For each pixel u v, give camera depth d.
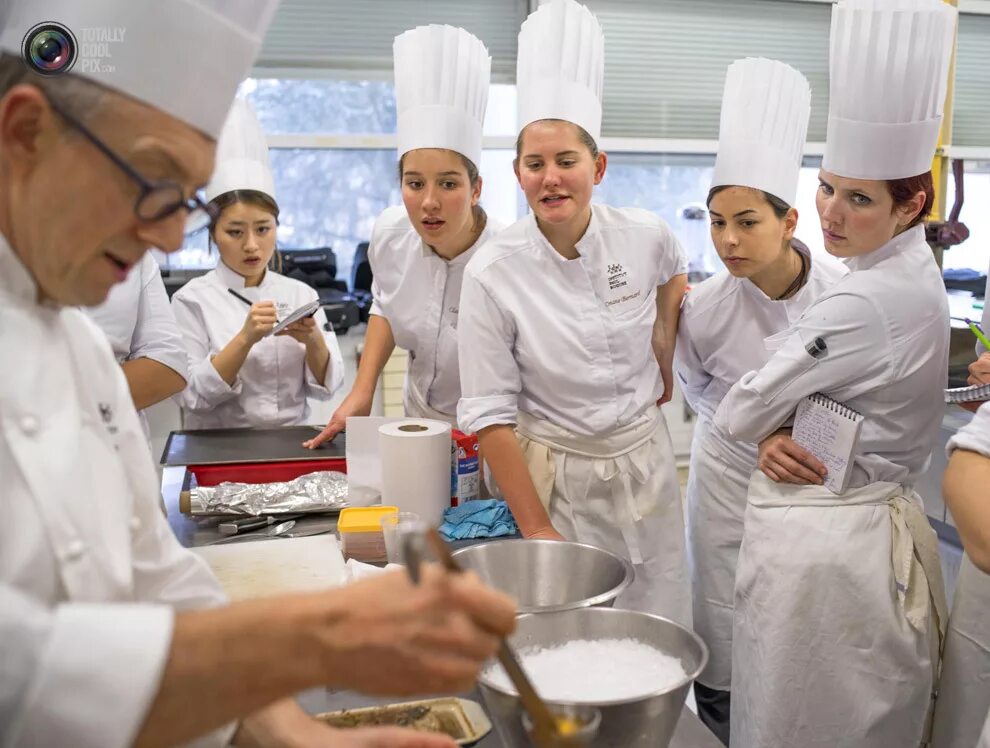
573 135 1.67
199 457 2.01
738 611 1.76
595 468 1.86
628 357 1.86
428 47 1.86
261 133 2.49
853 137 1.54
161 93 0.67
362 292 4.48
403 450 1.64
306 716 0.87
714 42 4.50
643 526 1.92
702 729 1.01
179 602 0.90
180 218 0.70
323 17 4.16
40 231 0.67
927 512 2.67
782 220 1.92
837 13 1.54
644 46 4.43
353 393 2.31
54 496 0.68
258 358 2.48
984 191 4.85
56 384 0.72
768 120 1.83
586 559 1.31
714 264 4.79
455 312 2.21
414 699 1.03
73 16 0.65
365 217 4.67
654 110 4.52
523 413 1.92
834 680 1.60
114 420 0.84
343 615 0.61
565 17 1.66
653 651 1.01
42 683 0.57
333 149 4.48
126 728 0.58
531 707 0.68
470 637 0.62
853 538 1.58
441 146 1.89
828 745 1.63
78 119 0.65
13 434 0.67
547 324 1.79
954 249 4.88
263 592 1.34
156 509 0.89
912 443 1.64
